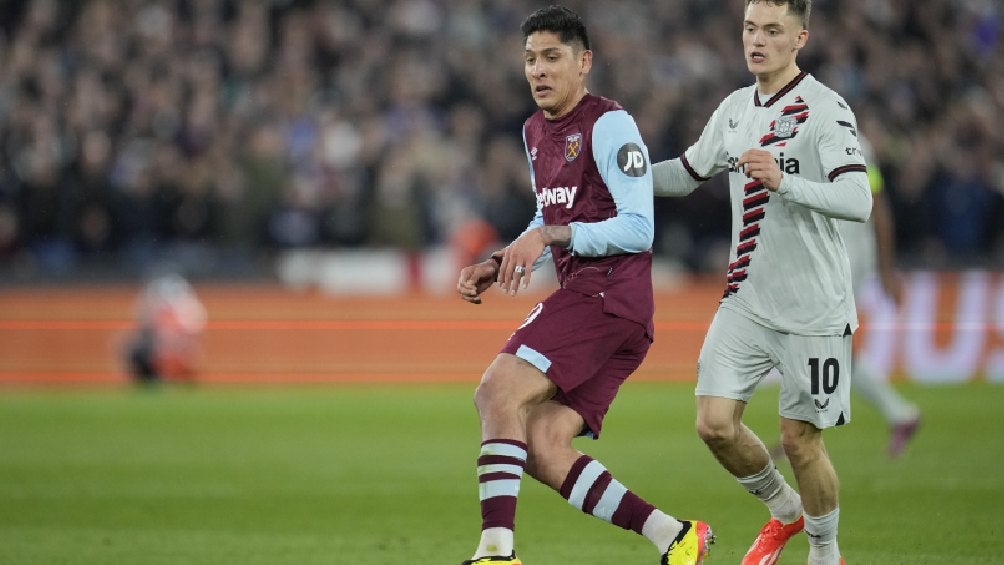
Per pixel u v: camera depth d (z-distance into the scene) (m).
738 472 19.84
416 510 27.22
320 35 66.75
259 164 56.56
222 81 64.44
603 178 18.97
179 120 60.66
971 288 53.25
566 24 19.11
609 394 19.31
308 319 54.31
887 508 26.84
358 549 23.19
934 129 65.31
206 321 54.06
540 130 19.72
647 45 68.44
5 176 57.12
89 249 56.22
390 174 57.03
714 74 67.50
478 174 59.78
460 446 36.50
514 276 18.09
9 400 48.16
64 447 36.44
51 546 23.47
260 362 54.19
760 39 18.89
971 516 25.94
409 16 68.81
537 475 18.95
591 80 63.97
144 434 39.00
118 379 53.66
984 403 45.41
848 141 18.44
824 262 18.98
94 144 57.44
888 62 69.12
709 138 20.20
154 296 52.75
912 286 52.84
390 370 54.38
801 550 23.09
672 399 47.28
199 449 36.03
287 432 39.38
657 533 18.70
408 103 64.00
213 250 56.25
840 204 18.03
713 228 57.34
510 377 18.44
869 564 21.55
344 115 60.97
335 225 56.53
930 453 34.66
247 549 23.19
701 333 54.03
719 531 24.91
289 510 27.27
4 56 63.91
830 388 19.09
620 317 18.94
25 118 58.91
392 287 55.25
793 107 18.94
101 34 65.25
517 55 66.56
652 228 18.78
